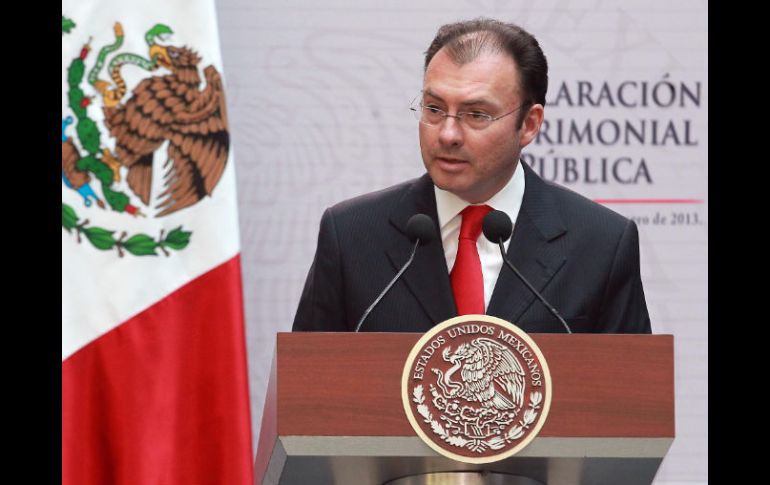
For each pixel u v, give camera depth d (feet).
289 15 36.42
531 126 29.81
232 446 30.40
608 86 36.35
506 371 23.57
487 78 28.63
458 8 36.55
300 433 23.30
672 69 36.37
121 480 29.96
